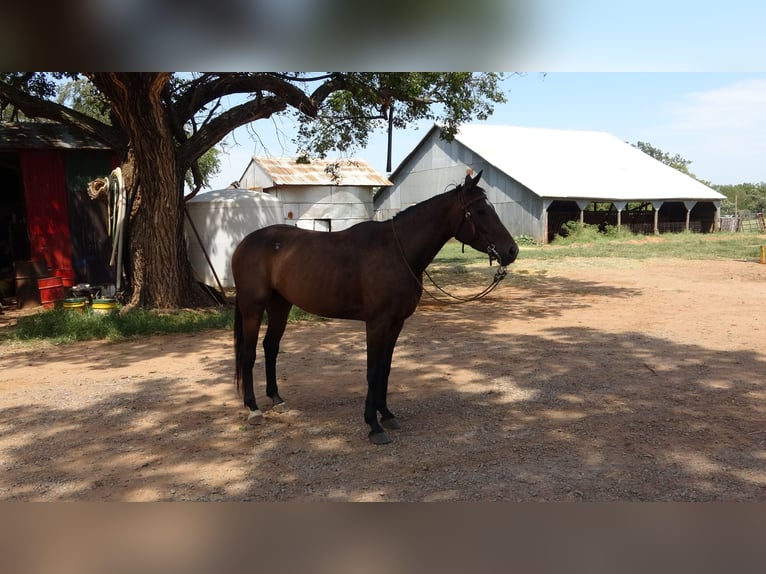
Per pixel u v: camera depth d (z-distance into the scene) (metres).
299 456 4.46
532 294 14.25
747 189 76.25
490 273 19.42
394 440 4.75
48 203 14.37
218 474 4.15
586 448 4.48
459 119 14.17
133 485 4.00
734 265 19.98
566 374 6.71
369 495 3.77
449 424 5.10
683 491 3.75
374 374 4.71
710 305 11.85
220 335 9.70
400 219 4.74
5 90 11.62
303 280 4.91
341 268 4.74
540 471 4.08
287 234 5.25
